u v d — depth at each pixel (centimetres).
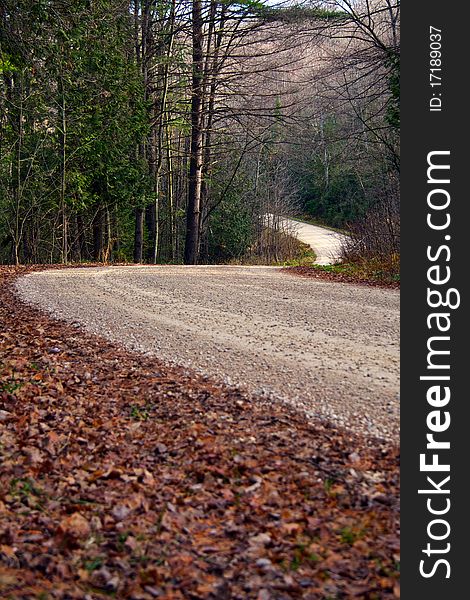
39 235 2564
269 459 517
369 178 3134
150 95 2698
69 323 1028
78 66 2039
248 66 2661
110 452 543
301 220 5309
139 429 596
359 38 1977
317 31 2236
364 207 3612
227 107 2703
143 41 2608
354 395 645
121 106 2306
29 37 1708
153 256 2900
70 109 2186
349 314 1051
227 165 3462
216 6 2556
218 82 2658
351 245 2255
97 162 2336
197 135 2739
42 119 2172
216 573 369
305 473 492
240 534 410
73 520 414
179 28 2606
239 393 674
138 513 438
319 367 743
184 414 625
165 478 493
